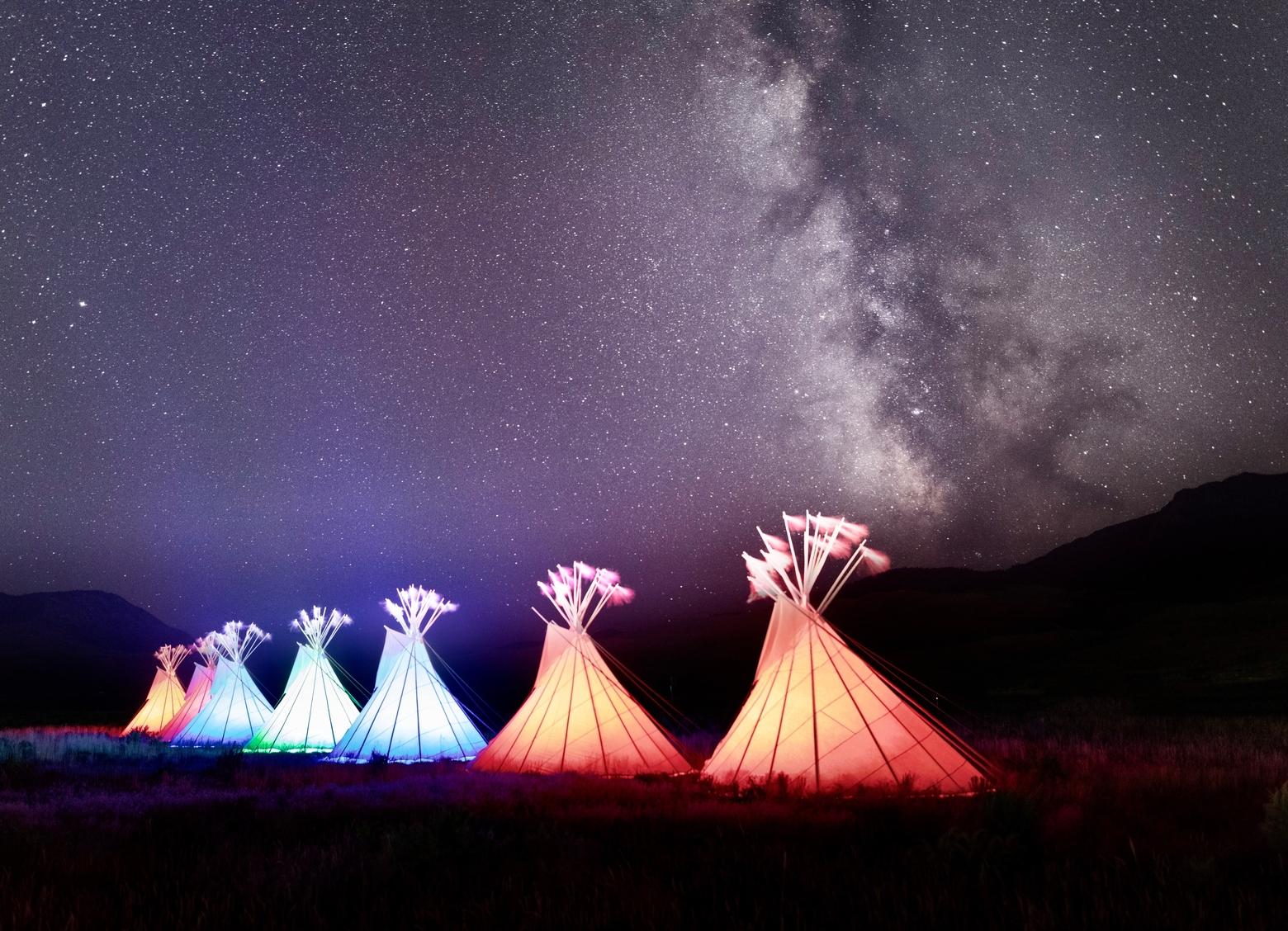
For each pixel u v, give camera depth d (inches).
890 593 4089.6
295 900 307.6
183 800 600.1
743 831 403.5
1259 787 526.6
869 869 327.6
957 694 1852.9
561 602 850.8
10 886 328.5
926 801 502.3
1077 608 3405.5
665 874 332.5
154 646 6176.2
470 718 1021.8
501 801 546.6
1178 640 2107.5
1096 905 262.5
